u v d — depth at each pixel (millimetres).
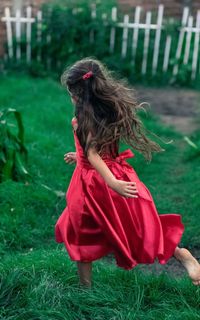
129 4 12594
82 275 3502
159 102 10359
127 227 3367
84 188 3391
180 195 5809
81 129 3254
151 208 3416
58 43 11844
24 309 3219
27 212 5059
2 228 4719
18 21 11859
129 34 12039
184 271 4266
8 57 11945
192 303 3479
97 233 3414
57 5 11883
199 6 12742
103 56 11898
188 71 11836
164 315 3293
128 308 3309
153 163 6910
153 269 4297
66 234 3447
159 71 11992
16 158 5746
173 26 11867
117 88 3334
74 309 3314
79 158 3428
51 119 8188
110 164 3391
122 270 3803
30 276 3641
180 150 7488
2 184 5426
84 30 11812
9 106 8734
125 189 3189
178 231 3467
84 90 3293
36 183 5723
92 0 12156
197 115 9477
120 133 3342
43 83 10555
